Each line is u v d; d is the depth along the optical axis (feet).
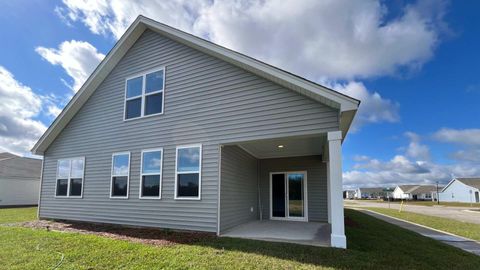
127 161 29.22
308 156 36.65
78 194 32.22
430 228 35.91
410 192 243.40
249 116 23.34
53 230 25.29
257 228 27.12
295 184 36.81
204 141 25.16
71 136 34.19
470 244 24.40
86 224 29.17
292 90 21.86
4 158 77.41
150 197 27.02
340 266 14.37
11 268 13.78
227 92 24.79
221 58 25.36
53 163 35.29
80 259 15.29
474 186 179.32
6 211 47.42
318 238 21.49
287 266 14.26
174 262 14.80
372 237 23.93
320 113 20.70
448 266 15.76
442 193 207.82
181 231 24.40
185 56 27.78
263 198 37.91
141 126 29.04
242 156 31.73
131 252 16.66
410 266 14.84
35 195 74.49
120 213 28.55
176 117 27.07
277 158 38.27
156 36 30.14
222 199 24.58
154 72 29.55
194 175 25.09
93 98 33.24
